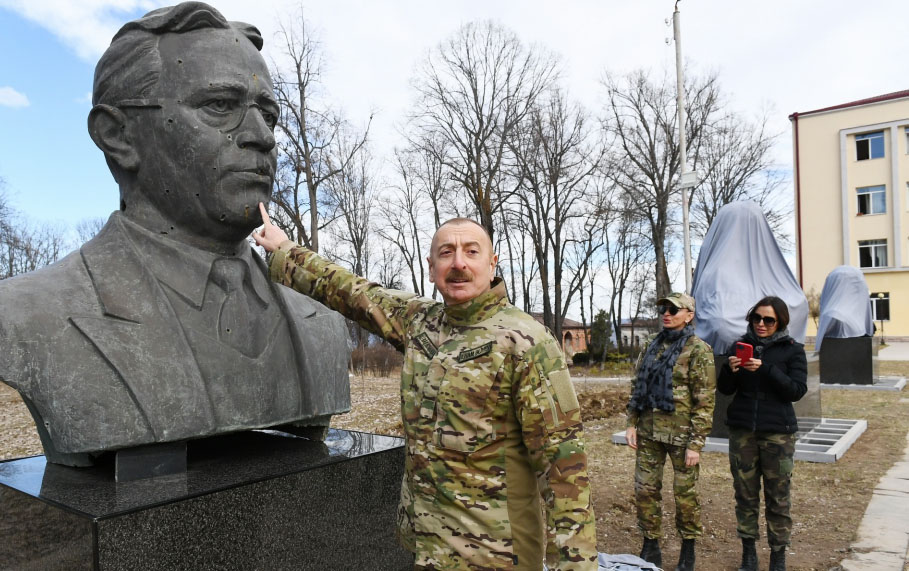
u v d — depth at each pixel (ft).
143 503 7.22
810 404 27.96
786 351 13.04
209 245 9.11
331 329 10.71
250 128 8.77
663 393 13.30
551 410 6.44
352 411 38.37
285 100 60.80
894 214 96.32
